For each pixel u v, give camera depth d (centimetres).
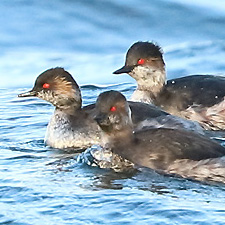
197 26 2494
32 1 2569
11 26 2472
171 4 2561
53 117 1612
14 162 1444
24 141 1605
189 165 1330
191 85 1803
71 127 1586
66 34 2455
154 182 1302
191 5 2553
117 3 2562
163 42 2433
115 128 1409
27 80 2211
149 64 1811
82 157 1439
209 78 1825
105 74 2256
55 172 1370
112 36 2456
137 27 2492
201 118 1761
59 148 1571
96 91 2058
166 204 1182
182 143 1365
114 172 1362
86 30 2477
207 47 2392
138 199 1206
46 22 2494
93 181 1312
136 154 1378
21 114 1812
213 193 1243
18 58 2345
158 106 1794
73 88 1623
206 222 1110
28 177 1336
